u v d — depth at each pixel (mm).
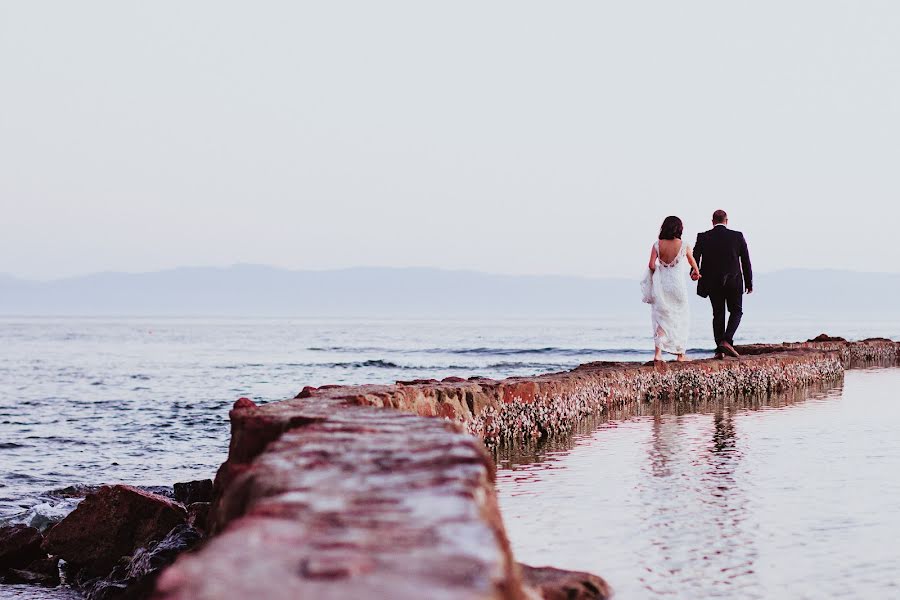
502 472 8031
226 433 19250
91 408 24875
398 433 3617
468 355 59969
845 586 4586
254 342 90438
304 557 1780
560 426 11164
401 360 54625
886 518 6062
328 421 4062
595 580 4395
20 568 8102
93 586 7391
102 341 93875
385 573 1673
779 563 4984
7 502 11336
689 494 6895
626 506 6465
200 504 7848
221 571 1680
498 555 1812
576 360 53281
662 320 14859
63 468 14672
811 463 8305
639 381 14062
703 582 4645
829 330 118062
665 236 14812
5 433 19234
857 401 14641
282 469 2777
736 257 16078
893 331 109375
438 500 2307
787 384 17234
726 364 15586
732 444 9609
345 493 2400
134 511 7914
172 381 37156
